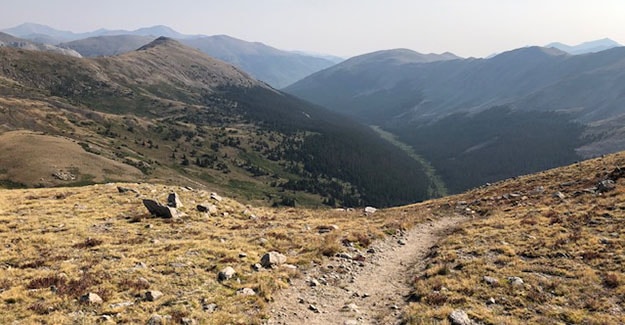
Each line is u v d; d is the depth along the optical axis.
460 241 26.50
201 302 16.42
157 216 34.66
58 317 14.23
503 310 15.62
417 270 22.23
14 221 31.19
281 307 16.66
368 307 17.25
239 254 23.05
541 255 21.66
